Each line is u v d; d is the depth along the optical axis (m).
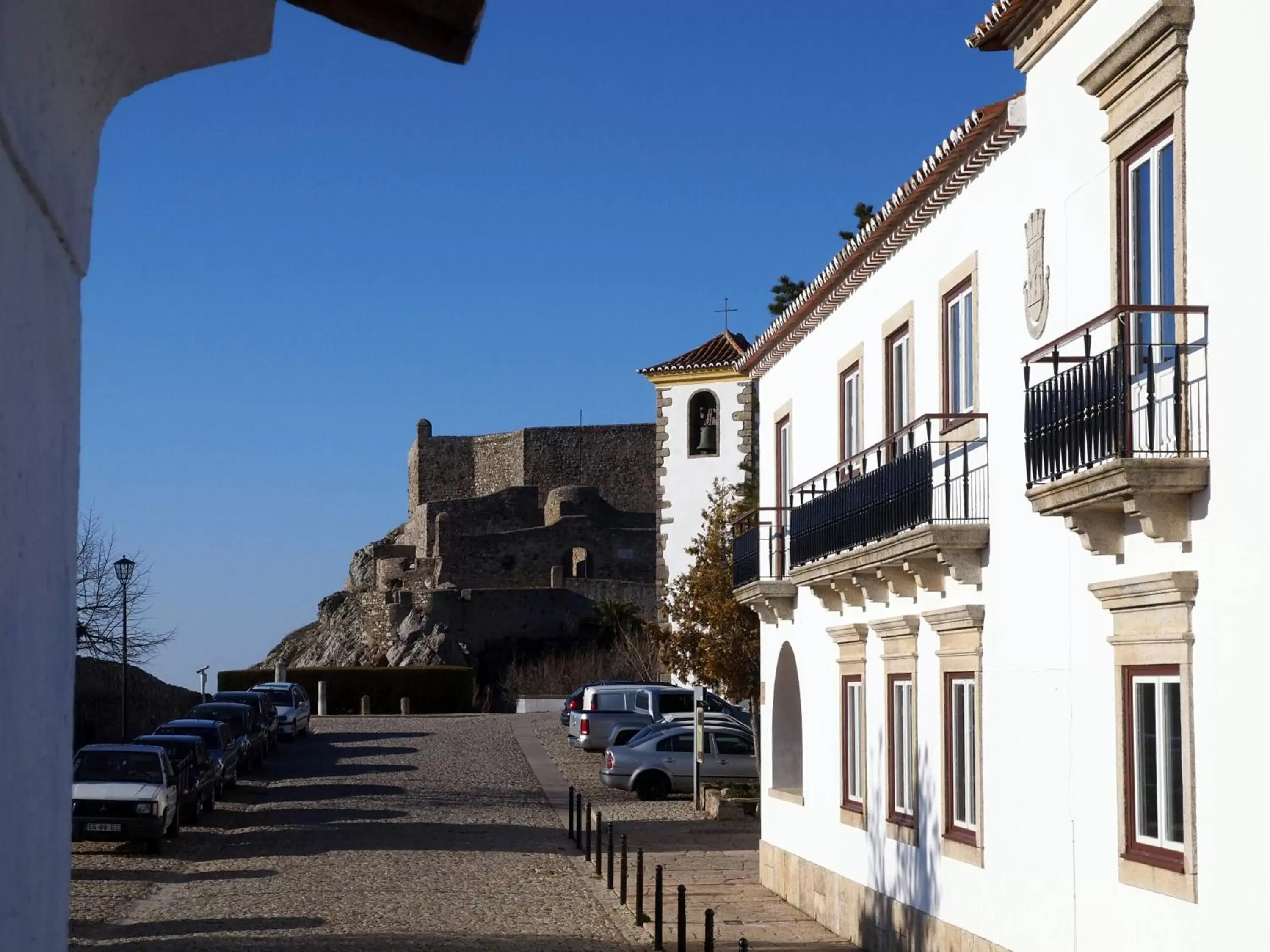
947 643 15.32
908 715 17.08
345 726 58.75
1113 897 11.37
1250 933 9.30
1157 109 10.55
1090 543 11.20
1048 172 12.66
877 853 17.91
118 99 4.25
